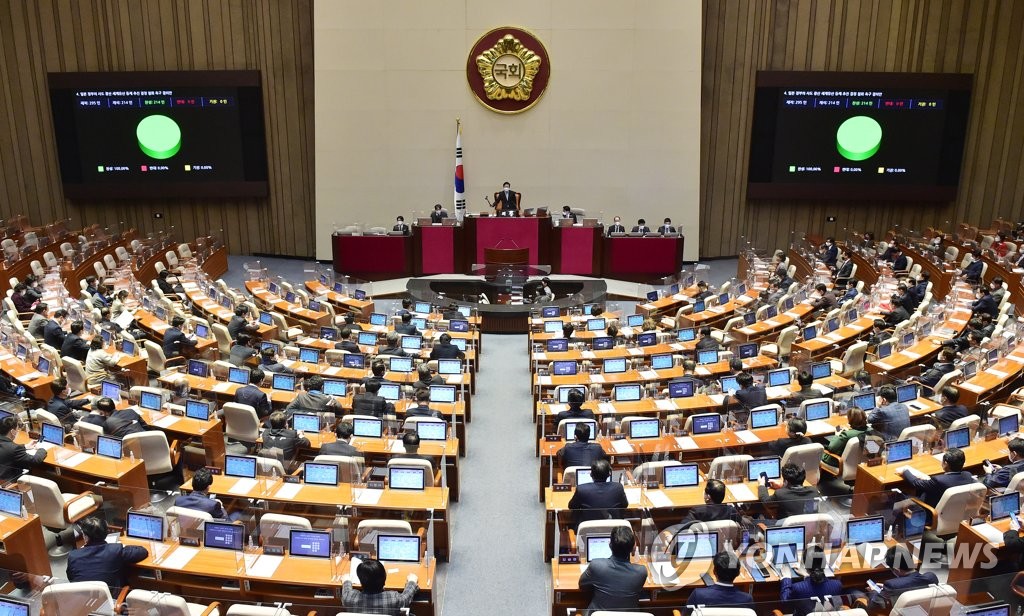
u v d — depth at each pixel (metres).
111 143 22.56
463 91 22.00
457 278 19.94
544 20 21.59
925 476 7.92
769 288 17.89
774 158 22.55
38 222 23.50
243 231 23.83
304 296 16.56
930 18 21.91
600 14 21.53
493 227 20.02
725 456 8.22
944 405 9.91
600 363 12.68
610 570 5.99
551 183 22.55
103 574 6.31
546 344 13.23
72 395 11.11
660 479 7.75
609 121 22.14
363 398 9.81
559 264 20.34
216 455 9.49
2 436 8.31
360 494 7.77
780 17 22.19
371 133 22.30
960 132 22.17
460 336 14.41
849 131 22.23
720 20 22.19
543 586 7.70
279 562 6.59
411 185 22.62
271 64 22.55
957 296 15.91
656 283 20.27
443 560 8.09
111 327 13.03
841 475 8.76
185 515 6.73
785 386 11.05
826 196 22.73
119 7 22.16
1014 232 21.22
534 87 21.94
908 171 22.45
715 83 22.59
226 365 11.27
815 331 13.61
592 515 7.13
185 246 21.41
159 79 22.17
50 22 22.19
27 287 15.94
